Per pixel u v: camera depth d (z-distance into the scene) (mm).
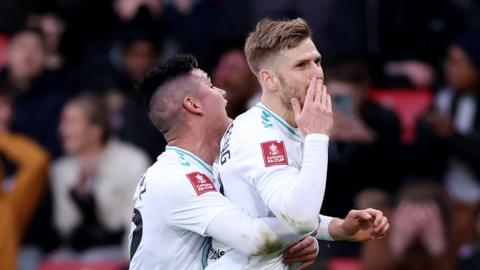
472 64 31531
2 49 37594
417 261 27844
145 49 33562
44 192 30484
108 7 36750
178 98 17047
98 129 30141
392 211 28031
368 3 33906
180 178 16531
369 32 33938
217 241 16531
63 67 35031
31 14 37719
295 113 15695
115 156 30375
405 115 33125
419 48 34375
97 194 30172
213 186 16578
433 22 34500
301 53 15781
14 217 27766
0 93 32406
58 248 30766
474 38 31672
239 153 15922
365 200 28453
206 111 17078
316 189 15141
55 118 32938
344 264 28672
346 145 30000
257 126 15969
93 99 30438
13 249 27562
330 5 33250
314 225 15188
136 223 17203
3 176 28953
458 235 28344
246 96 29578
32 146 28781
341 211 29812
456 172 31000
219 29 34188
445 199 28062
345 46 33281
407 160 30484
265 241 15750
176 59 17203
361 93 30375
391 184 30281
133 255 17250
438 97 32312
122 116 31312
